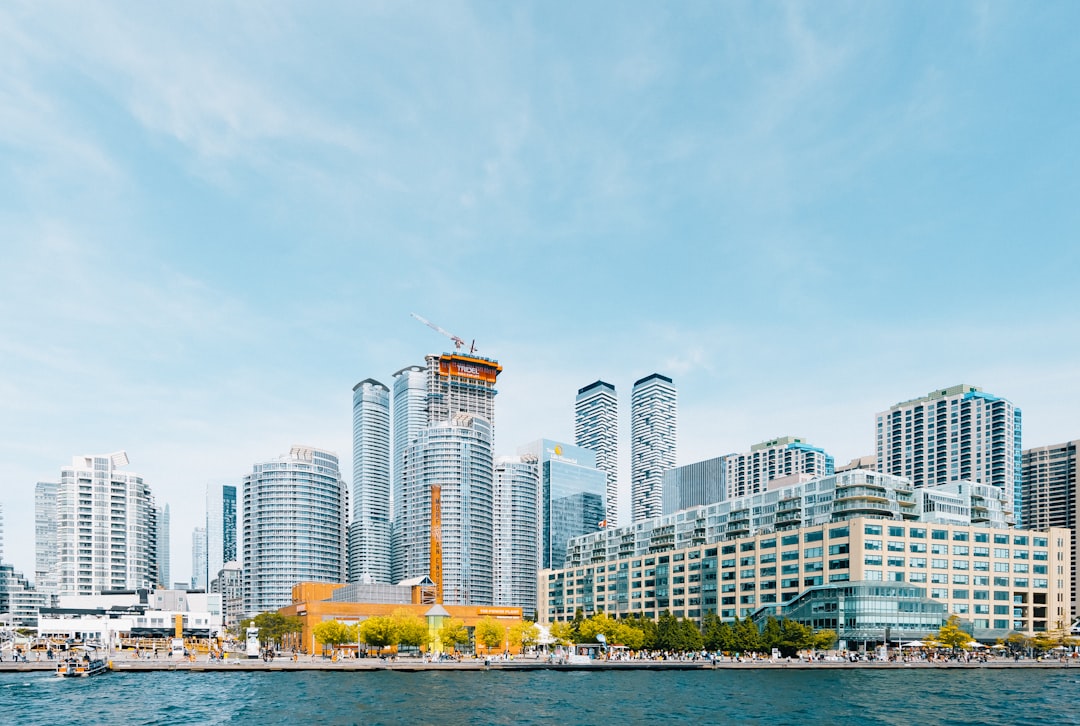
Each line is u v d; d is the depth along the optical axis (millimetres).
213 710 111312
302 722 101250
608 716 106812
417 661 193500
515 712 110125
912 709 113250
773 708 114312
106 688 139500
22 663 182125
